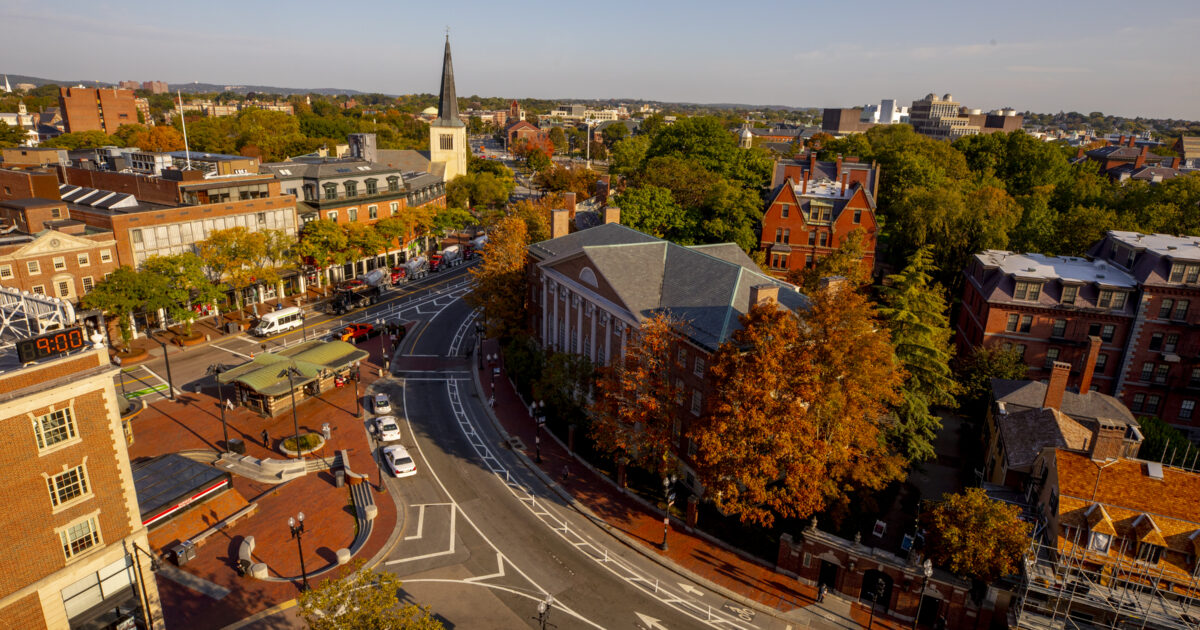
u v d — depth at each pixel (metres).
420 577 40.16
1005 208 87.50
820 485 40.59
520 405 64.38
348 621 27.48
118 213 73.44
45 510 28.53
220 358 71.06
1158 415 63.56
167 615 35.94
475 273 75.50
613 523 46.28
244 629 35.22
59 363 28.47
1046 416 47.38
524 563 41.94
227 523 43.81
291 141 160.38
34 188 76.69
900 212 90.19
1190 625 31.44
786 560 41.59
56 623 29.45
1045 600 34.62
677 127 120.81
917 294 53.03
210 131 159.50
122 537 31.67
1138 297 61.59
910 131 141.25
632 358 47.34
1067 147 198.12
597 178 149.62
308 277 98.19
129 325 72.44
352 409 62.06
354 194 102.12
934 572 37.06
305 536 43.50
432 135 147.00
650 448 47.97
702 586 40.53
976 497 36.44
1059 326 64.38
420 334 82.44
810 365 38.72
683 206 95.94
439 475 51.59
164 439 54.69
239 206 84.69
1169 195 91.81
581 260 59.44
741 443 38.69
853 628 37.47
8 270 63.62
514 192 190.75
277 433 56.56
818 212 88.25
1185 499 35.44
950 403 51.56
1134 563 33.53
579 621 37.22
